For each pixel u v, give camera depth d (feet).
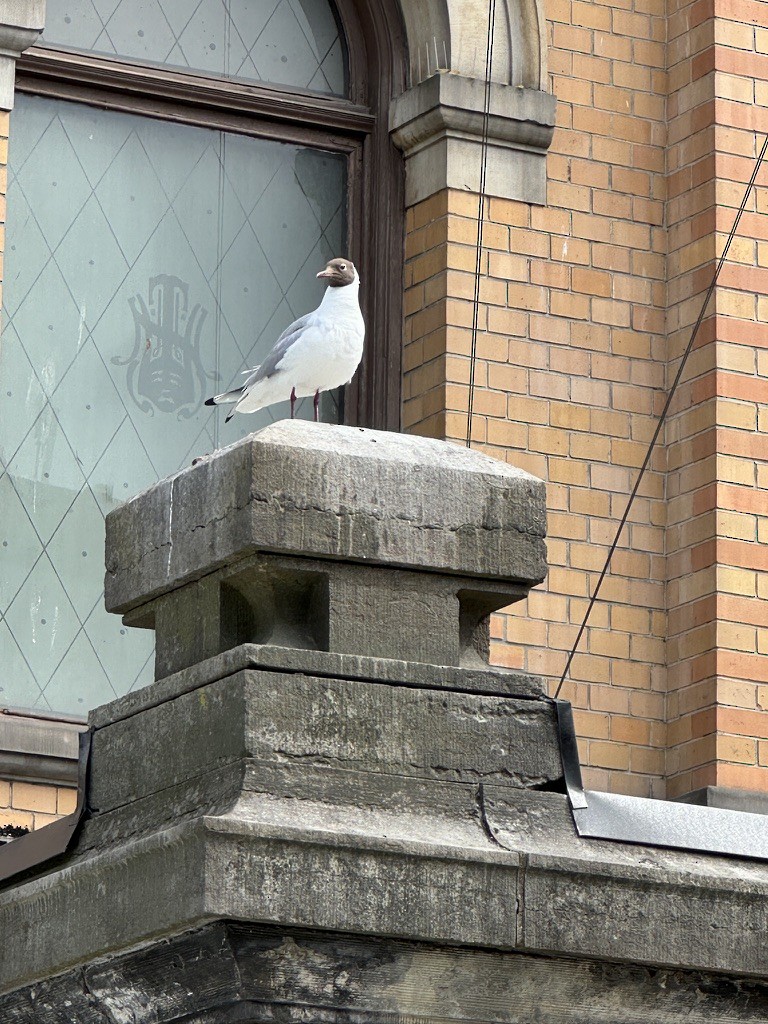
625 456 35.50
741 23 36.58
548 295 35.45
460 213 34.96
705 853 16.56
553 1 36.58
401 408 35.29
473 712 16.14
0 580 32.81
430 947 15.31
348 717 15.74
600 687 34.55
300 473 16.14
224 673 15.93
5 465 33.27
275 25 36.78
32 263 34.24
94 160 35.06
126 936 15.40
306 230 36.52
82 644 33.14
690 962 15.84
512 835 15.85
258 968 14.92
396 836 15.25
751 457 35.06
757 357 35.47
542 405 34.99
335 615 16.17
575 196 36.01
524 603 34.27
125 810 16.81
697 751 34.14
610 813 16.40
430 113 35.24
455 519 16.56
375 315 35.76
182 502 17.12
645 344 36.09
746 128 36.27
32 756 30.50
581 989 15.92
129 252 35.12
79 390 34.14
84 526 33.65
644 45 37.11
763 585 34.68
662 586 35.40
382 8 36.68
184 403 35.01
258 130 36.27
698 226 36.01
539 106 35.55
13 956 16.88
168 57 35.83
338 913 14.79
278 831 14.69
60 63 34.60
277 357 25.98
